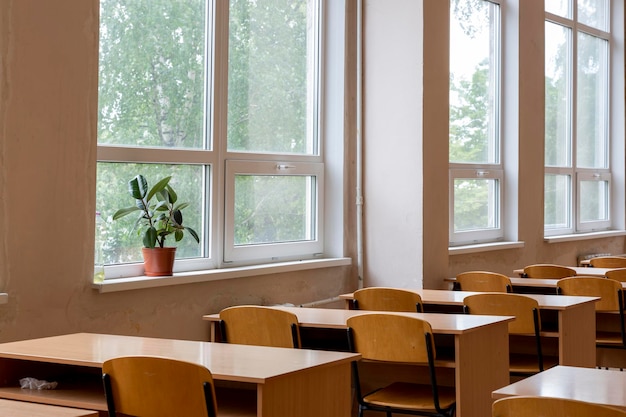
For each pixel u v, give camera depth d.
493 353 3.74
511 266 7.36
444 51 6.21
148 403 2.68
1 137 3.69
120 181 4.54
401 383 3.98
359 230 6.11
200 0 5.05
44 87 3.88
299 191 5.80
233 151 5.25
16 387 3.29
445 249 6.23
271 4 5.58
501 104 7.50
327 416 2.90
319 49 5.99
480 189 7.22
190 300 4.67
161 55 4.80
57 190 3.95
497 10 7.49
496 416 2.16
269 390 2.61
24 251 3.80
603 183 9.49
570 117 8.83
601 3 9.44
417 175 5.95
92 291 4.12
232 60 5.28
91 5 4.12
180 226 4.48
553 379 2.56
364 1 6.20
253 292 5.14
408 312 4.40
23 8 3.78
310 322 3.78
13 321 3.75
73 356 3.02
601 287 5.22
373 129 6.14
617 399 2.29
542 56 7.82
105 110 4.46
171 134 4.86
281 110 5.67
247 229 5.37
